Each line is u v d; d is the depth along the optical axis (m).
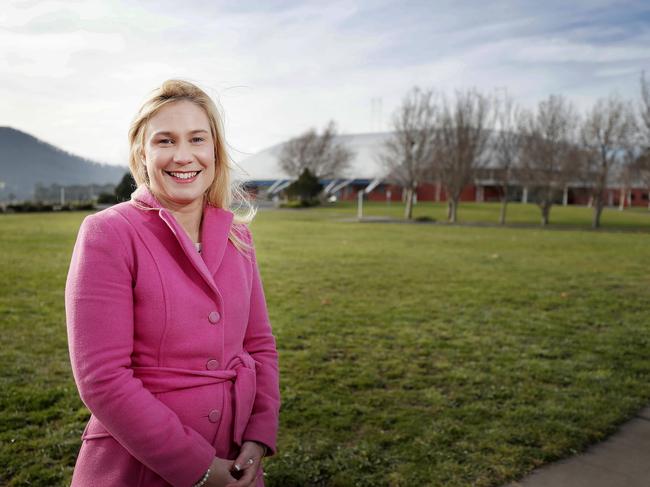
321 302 7.39
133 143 1.49
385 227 26.09
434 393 4.10
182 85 1.47
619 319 6.80
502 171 36.59
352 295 7.97
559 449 3.24
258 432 1.49
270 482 2.82
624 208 56.94
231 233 1.58
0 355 4.69
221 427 1.40
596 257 13.91
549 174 31.70
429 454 3.15
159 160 1.40
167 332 1.34
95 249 1.28
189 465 1.27
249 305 1.57
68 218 26.84
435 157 36.69
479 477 2.91
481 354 5.16
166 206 1.47
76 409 3.63
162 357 1.35
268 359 1.67
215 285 1.41
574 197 64.12
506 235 22.03
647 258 13.80
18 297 7.11
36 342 5.12
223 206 1.59
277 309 6.88
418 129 40.25
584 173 31.23
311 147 66.38
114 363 1.23
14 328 5.58
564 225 31.05
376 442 3.28
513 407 3.88
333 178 68.75
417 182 37.84
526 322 6.53
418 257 13.11
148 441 1.22
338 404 3.81
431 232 23.11
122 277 1.29
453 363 4.87
